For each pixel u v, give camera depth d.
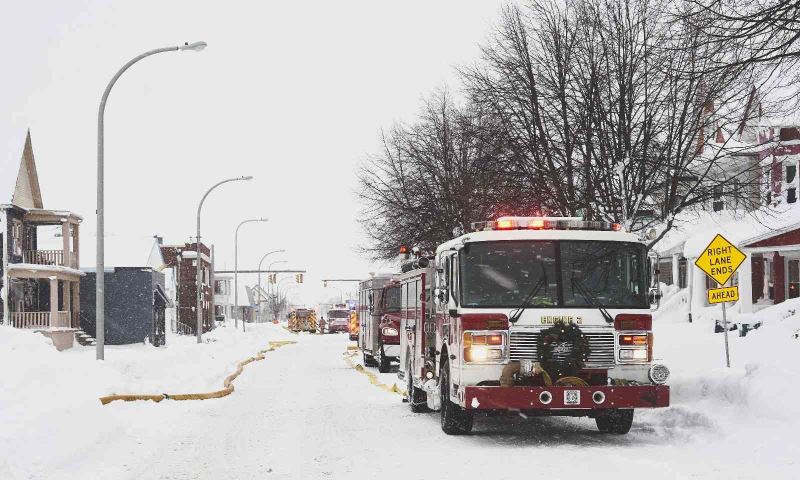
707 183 22.61
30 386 12.68
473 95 23.77
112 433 12.77
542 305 12.12
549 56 21.20
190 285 78.81
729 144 30.91
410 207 40.41
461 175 35.66
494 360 11.95
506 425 14.50
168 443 12.55
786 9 12.53
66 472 9.91
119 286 52.41
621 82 18.50
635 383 12.04
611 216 19.08
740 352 17.97
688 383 14.67
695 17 13.38
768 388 12.12
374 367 33.00
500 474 9.65
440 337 13.95
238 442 12.64
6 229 43.16
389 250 44.16
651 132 18.39
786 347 16.66
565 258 12.31
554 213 21.53
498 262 12.28
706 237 34.38
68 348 45.81
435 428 14.13
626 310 12.19
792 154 32.59
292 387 23.20
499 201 22.83
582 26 20.25
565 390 11.70
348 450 11.72
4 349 13.88
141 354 32.03
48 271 44.78
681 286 41.69
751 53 13.16
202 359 28.30
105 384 17.62
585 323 12.08
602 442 12.30
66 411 11.91
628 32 18.95
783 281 33.66
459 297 12.26
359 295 37.00
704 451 11.08
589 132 19.33
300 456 11.26
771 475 9.16
